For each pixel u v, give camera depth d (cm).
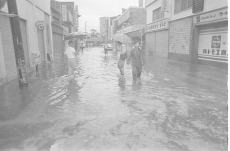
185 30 1753
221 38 1347
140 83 873
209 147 361
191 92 722
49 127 442
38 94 702
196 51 1638
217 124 456
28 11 1336
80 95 688
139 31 2966
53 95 688
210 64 1477
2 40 895
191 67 1394
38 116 503
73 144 374
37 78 1000
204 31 1538
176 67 1397
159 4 2311
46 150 356
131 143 376
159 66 1452
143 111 537
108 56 2605
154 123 463
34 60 1193
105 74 1110
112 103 602
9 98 656
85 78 992
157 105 584
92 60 1981
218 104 589
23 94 703
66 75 1082
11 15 751
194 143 375
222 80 927
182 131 423
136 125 452
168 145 369
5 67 916
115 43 4194
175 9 1928
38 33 1641
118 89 769
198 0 1500
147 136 403
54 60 2023
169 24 2059
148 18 2742
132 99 641
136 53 920
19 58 788
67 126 447
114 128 438
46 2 1983
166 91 737
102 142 381
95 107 567
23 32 1246
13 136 404
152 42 2603
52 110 544
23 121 473
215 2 1336
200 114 515
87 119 484
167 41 2152
